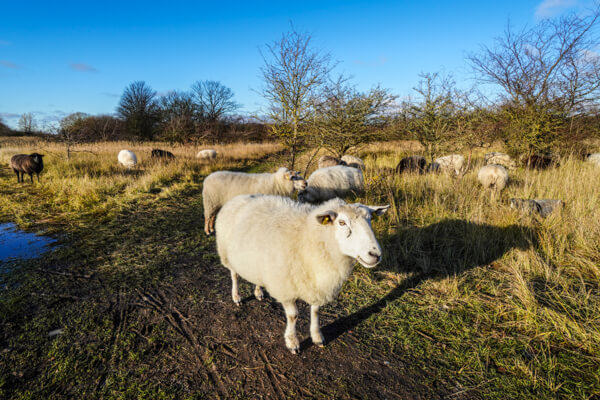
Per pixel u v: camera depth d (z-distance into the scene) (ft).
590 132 38.19
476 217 18.33
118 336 10.32
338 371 8.98
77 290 13.16
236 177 20.93
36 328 10.59
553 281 12.81
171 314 11.62
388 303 12.15
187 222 22.82
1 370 8.74
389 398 8.09
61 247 17.71
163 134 100.58
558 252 14.87
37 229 20.68
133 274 14.67
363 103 35.86
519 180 29.37
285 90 29.99
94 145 68.69
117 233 20.22
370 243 7.61
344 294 12.91
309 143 34.04
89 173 40.50
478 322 10.77
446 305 11.83
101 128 93.97
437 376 8.71
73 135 50.49
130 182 35.17
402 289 13.08
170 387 8.38
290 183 21.24
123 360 9.28
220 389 8.38
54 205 26.30
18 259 16.01
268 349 9.87
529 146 38.78
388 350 9.76
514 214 17.75
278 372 8.97
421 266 14.66
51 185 31.99
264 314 11.68
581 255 14.60
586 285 12.50
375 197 24.77
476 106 33.86
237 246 9.91
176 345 9.98
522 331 10.23
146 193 31.32
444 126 34.76
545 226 16.81
